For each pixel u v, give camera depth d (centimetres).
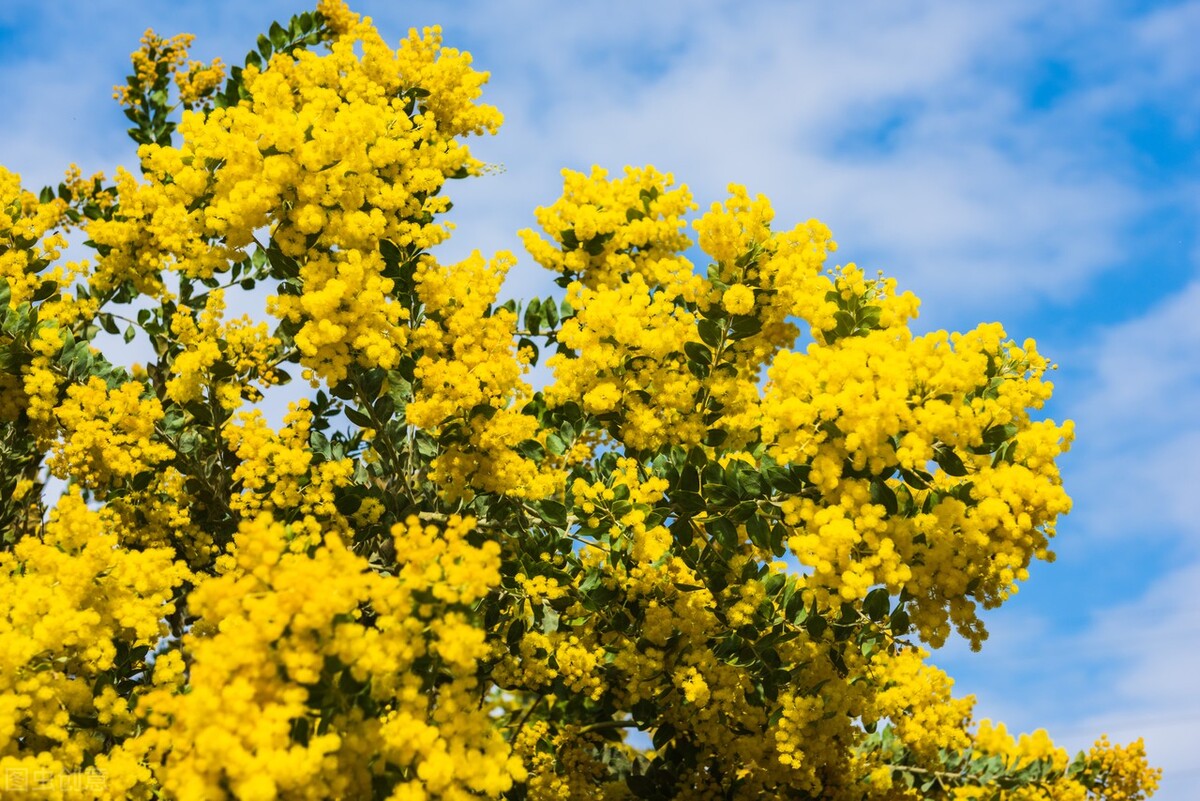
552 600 623
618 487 588
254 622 375
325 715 391
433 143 694
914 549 498
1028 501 482
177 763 384
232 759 352
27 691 462
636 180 679
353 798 399
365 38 704
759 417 604
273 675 378
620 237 663
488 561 410
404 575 412
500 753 419
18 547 499
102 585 514
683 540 584
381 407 593
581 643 651
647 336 588
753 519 549
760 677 607
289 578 378
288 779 355
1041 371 529
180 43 868
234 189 529
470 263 595
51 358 641
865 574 475
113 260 721
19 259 649
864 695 626
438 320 602
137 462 605
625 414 617
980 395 525
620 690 667
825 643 594
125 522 645
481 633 405
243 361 608
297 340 525
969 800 705
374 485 657
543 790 679
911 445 465
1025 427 514
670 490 576
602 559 613
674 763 706
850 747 709
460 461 596
